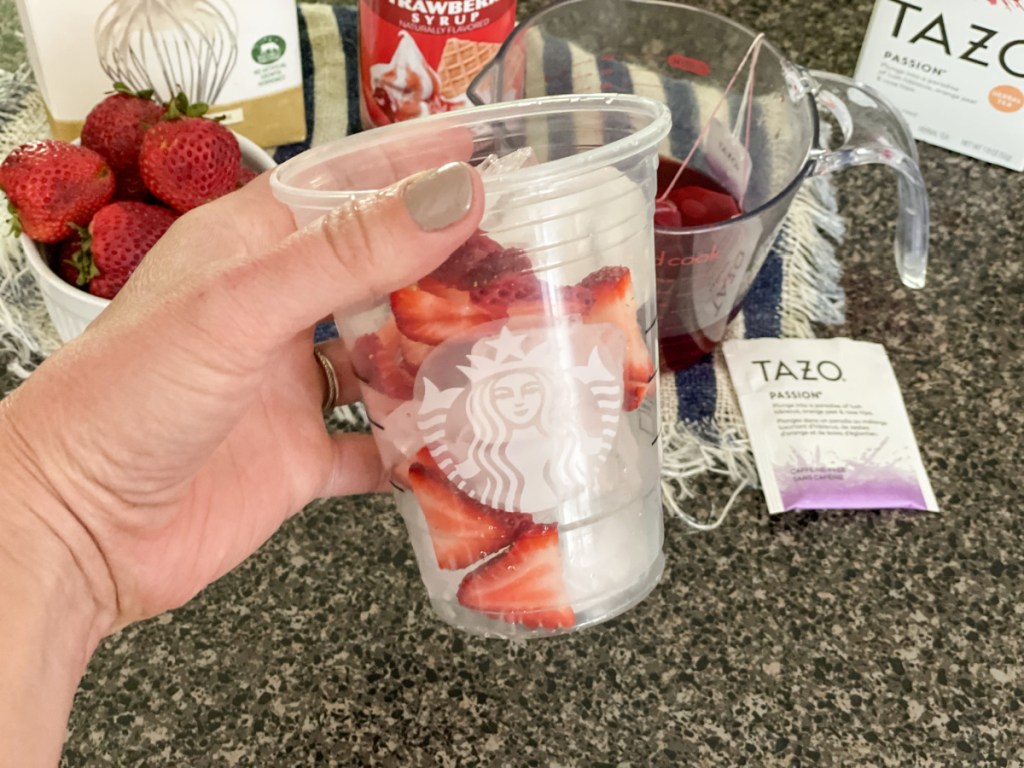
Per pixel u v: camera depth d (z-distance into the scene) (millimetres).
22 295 702
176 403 425
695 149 737
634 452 456
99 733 519
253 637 555
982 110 784
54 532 439
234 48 724
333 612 566
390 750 520
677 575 585
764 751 523
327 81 841
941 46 768
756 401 658
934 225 769
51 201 614
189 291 413
